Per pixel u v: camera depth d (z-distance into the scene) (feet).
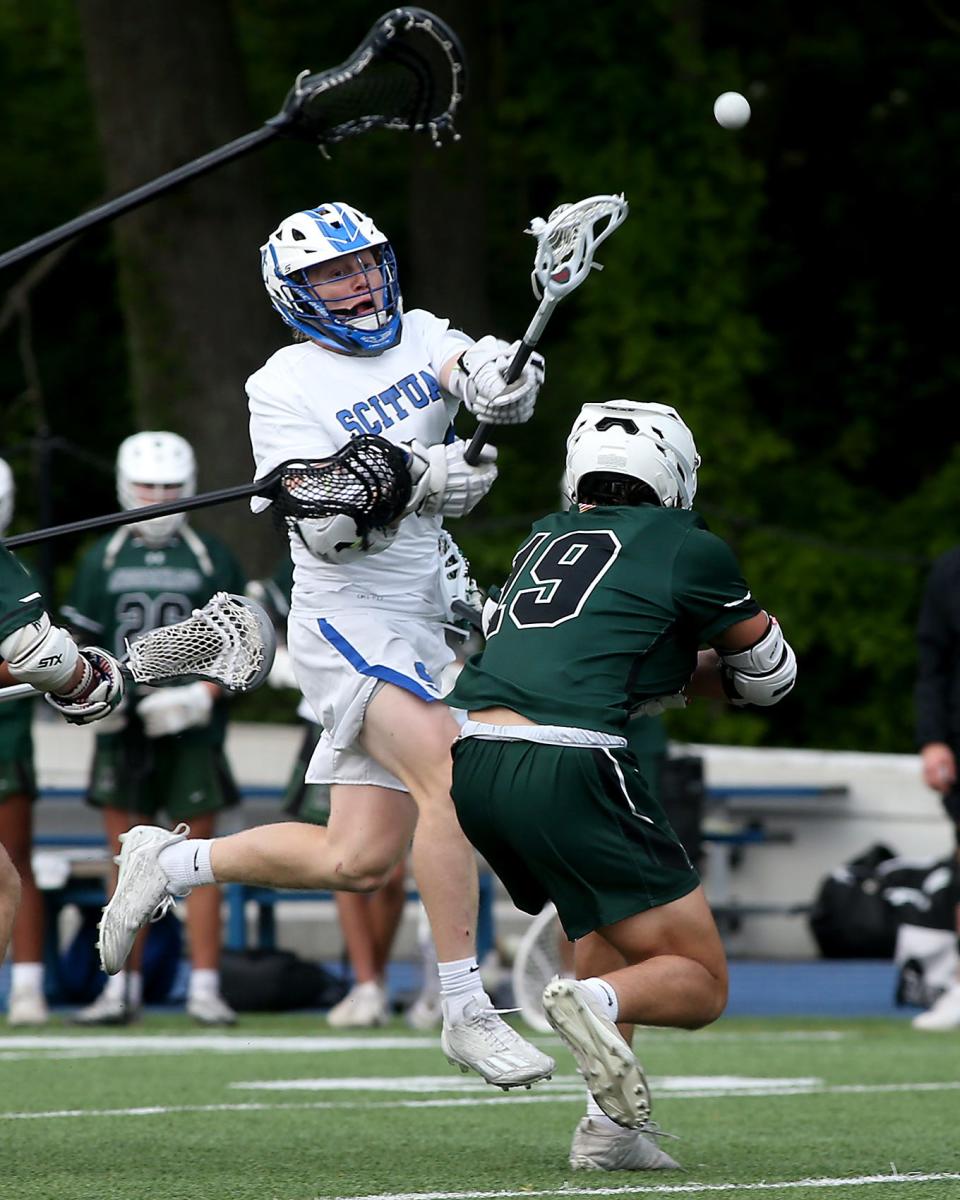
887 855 185.37
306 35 280.72
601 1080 57.16
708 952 60.64
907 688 258.78
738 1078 96.43
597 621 62.03
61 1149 70.03
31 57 300.20
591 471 64.80
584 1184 61.93
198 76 216.74
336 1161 67.46
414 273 245.86
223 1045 111.24
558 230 63.62
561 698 60.90
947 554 123.95
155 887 70.59
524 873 62.75
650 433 64.64
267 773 183.32
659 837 60.64
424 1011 124.36
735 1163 67.31
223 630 70.38
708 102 246.27
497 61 268.00
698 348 249.34
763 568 250.57
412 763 68.49
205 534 121.70
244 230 219.20
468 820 62.03
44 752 172.04
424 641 71.31
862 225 279.90
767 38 273.13
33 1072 97.14
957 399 279.28
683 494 65.36
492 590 67.62
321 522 67.51
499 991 134.31
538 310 64.75
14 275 291.99
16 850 122.83
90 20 217.15
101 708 63.00
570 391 260.83
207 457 217.56
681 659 62.80
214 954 124.67
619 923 60.59
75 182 299.79
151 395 219.20
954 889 126.31
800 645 249.96
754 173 248.32
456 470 68.08
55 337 298.15
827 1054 108.78
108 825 121.19
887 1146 71.82
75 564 271.28
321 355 70.38
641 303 248.73
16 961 124.36
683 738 243.40
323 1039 115.14
